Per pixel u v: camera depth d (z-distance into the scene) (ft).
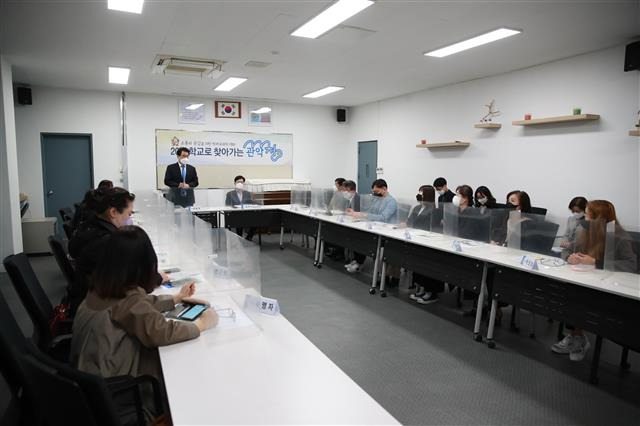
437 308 13.26
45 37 14.43
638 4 11.38
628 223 14.92
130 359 4.99
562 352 10.11
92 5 11.73
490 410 7.75
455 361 9.71
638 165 14.58
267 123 29.04
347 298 14.15
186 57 17.13
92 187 24.81
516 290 9.96
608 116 15.42
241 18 12.70
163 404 4.78
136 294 5.08
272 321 6.12
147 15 12.45
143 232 5.34
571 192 16.74
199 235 8.82
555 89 17.26
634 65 14.17
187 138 26.78
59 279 16.33
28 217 22.93
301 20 12.85
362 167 30.45
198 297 7.09
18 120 22.68
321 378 4.50
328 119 31.04
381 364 9.52
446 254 11.80
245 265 6.84
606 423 7.39
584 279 8.63
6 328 4.99
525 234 11.25
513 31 13.60
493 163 20.20
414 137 25.35
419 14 12.28
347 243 16.29
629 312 7.85
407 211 15.35
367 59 17.25
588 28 13.33
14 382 4.70
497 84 19.81
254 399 4.08
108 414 3.16
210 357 4.96
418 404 7.93
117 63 18.04
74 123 24.03
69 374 3.13
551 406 7.91
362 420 3.74
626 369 9.37
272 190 28.02
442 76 20.42
